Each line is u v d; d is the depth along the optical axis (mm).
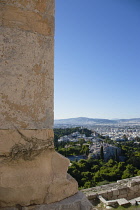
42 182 2000
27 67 2086
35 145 2082
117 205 7324
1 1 2064
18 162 1987
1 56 1980
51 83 2240
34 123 2092
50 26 2295
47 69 2217
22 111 2033
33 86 2107
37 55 2158
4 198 1864
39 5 2238
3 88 1961
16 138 1991
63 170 2180
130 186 8734
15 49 2045
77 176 27438
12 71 2010
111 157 57312
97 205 7453
